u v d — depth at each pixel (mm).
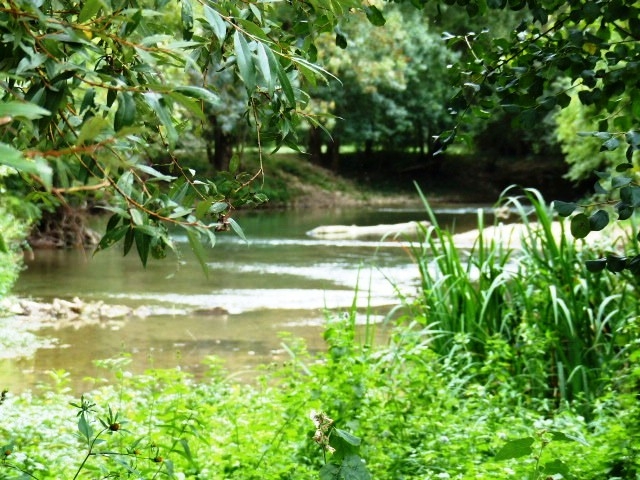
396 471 5355
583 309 8062
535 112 3904
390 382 6547
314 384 5863
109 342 13062
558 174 54844
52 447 6359
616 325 7820
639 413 5664
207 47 3104
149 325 14578
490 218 38500
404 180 55281
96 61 2682
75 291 18328
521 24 4086
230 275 21062
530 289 8312
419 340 8406
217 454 5605
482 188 55000
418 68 49812
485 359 8148
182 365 11523
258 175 3057
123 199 2408
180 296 17688
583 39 3727
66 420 7254
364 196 50781
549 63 3871
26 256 24703
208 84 3145
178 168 2889
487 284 8672
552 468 3967
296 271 21797
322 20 3352
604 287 8336
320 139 56344
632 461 4898
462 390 7352
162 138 2873
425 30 49406
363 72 45156
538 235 8742
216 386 7180
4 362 11539
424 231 9000
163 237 2471
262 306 16562
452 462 5426
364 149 60438
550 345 7992
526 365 7652
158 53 2424
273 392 7246
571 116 27062
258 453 5594
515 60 4188
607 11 3668
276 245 28219
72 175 2102
